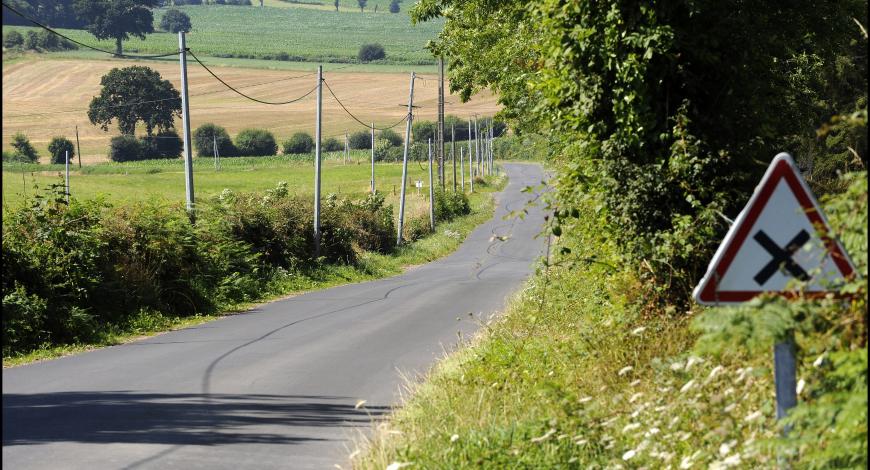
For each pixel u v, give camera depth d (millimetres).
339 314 76125
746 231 15945
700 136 36938
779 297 15781
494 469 21750
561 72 39312
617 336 31203
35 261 64812
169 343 61094
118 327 68125
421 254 164125
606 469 21031
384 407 36094
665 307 31609
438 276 121500
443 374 35562
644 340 29156
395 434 26641
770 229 15922
